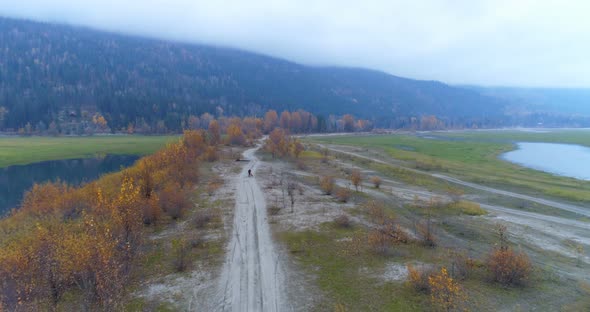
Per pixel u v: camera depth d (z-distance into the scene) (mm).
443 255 26641
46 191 42000
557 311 18984
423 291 20859
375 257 26375
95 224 24250
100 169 86312
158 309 19391
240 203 42500
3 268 19812
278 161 82312
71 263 19656
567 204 45656
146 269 24406
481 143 151625
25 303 18297
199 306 19766
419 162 83625
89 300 18922
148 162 52969
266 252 27547
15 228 33281
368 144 138375
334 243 29359
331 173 67312
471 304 19375
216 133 108312
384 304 19594
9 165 89938
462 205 43281
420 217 38531
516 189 54906
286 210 39594
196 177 56312
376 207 38219
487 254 27406
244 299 20484
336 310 19141
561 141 167625
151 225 33812
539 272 24078
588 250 29234
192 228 33188
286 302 20141
